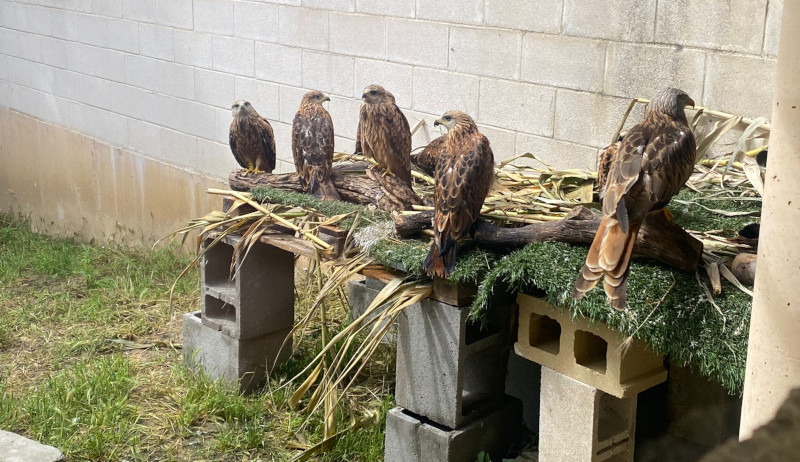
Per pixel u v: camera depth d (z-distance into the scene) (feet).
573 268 10.42
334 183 14.61
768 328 7.30
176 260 24.58
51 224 32.09
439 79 18.33
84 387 15.84
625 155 9.28
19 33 31.63
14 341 18.90
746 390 7.68
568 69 16.08
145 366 17.24
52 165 31.42
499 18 16.99
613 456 11.62
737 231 11.66
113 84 27.58
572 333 10.87
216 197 24.52
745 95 13.89
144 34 25.81
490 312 12.67
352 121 20.42
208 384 15.78
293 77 21.58
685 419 12.25
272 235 14.60
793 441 1.66
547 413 11.47
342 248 13.25
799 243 7.02
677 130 9.52
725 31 13.93
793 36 6.96
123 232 28.58
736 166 14.07
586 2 15.58
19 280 23.48
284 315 16.08
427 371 12.33
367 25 19.52
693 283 9.94
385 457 13.05
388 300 12.12
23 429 14.79
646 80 15.02
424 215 12.29
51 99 30.73
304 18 20.93
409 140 14.15
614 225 9.06
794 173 7.02
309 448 13.23
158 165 26.48
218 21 23.25
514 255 11.01
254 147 15.80
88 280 22.68
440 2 17.97
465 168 11.08
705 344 9.41
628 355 10.49
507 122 17.31
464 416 12.33
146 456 13.93
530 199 13.23
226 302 15.71
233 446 14.05
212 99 24.03
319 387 13.38
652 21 14.78
